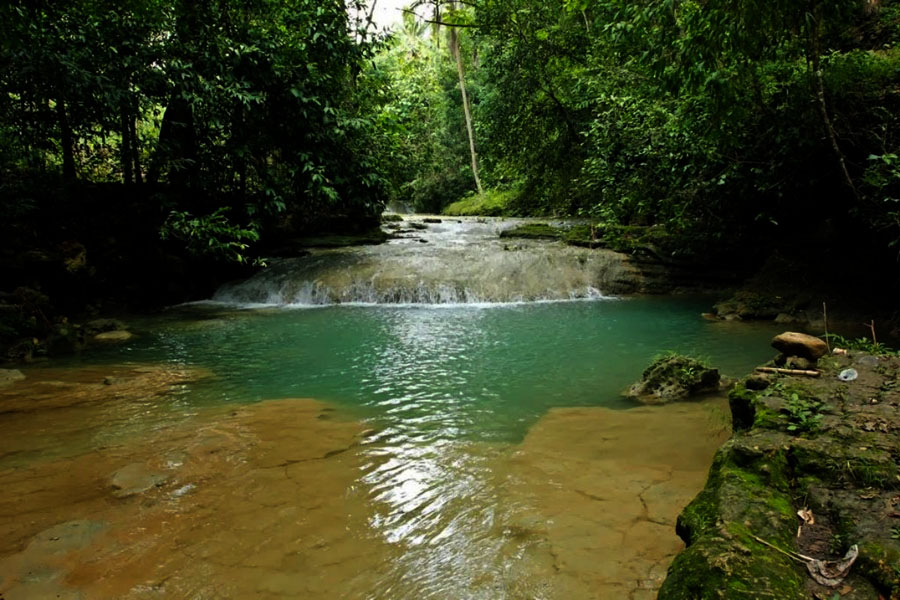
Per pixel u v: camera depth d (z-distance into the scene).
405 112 15.02
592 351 7.86
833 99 8.23
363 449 4.54
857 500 2.45
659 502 3.50
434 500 3.64
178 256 12.52
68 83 9.43
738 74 7.27
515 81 18.47
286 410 5.55
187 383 6.57
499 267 13.03
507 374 6.82
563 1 16.81
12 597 2.69
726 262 12.48
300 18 12.04
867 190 8.08
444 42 34.03
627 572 2.78
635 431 4.78
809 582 2.01
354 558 3.01
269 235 15.41
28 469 4.14
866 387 3.62
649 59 7.91
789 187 9.41
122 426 5.09
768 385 3.85
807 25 6.17
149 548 3.12
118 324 9.77
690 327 9.22
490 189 29.88
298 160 12.47
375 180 13.23
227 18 11.66
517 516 3.39
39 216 10.82
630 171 11.44
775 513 2.39
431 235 18.05
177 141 11.79
